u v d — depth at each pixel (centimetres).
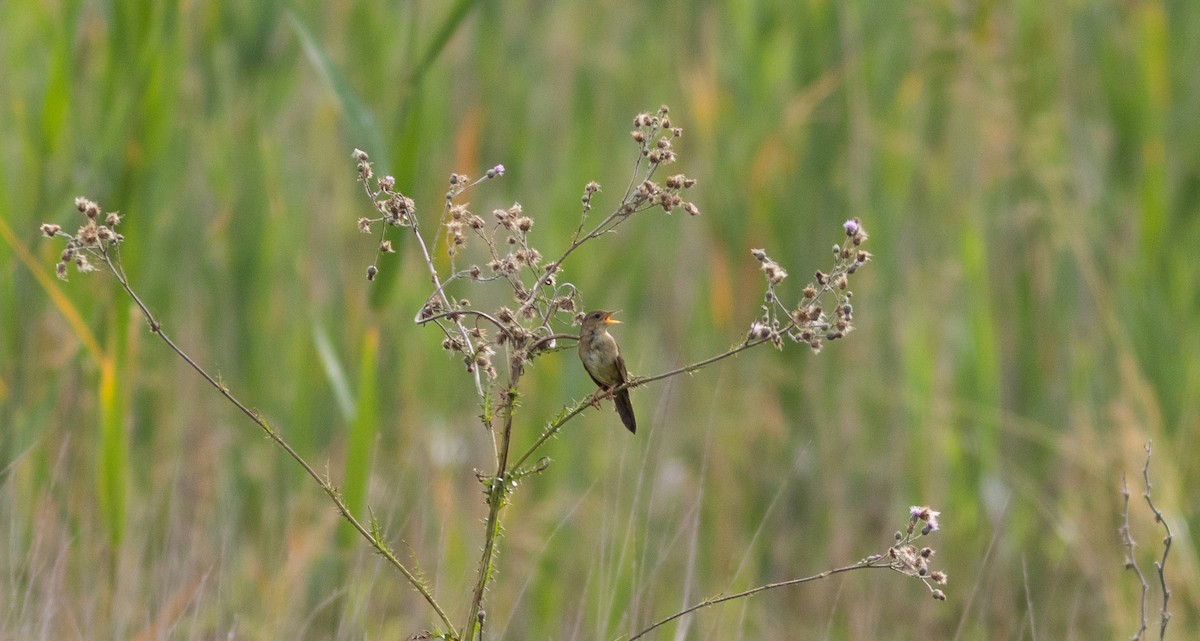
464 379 1119
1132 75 1212
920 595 1030
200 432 1023
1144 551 1005
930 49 1212
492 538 540
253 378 1065
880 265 1171
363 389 856
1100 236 1186
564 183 1212
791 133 1191
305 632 814
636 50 1324
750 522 1083
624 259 1195
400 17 1175
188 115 1099
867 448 1138
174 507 887
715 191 1175
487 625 845
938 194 1234
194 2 1109
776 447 1119
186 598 809
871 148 1180
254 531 991
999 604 1012
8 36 1087
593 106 1271
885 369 1161
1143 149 1205
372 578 768
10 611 732
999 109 1205
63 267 525
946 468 1101
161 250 1055
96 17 1066
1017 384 1189
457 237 541
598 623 739
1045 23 1246
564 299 536
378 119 1115
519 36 1289
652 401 1119
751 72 1221
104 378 835
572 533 1015
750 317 1155
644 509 968
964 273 1158
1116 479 1057
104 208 920
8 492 839
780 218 1170
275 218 1094
